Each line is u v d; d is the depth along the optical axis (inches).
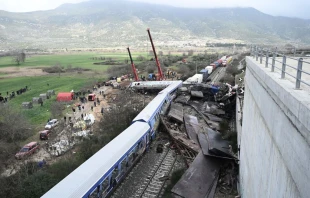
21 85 2965.1
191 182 772.0
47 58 6653.5
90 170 691.4
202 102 1877.5
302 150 230.4
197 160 885.2
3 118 1438.2
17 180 788.6
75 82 3117.6
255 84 552.1
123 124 1320.1
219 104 1713.8
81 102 2098.9
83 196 607.8
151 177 867.4
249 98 667.4
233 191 772.6
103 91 2456.9
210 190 751.7
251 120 588.1
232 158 876.6
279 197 303.9
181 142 1087.6
